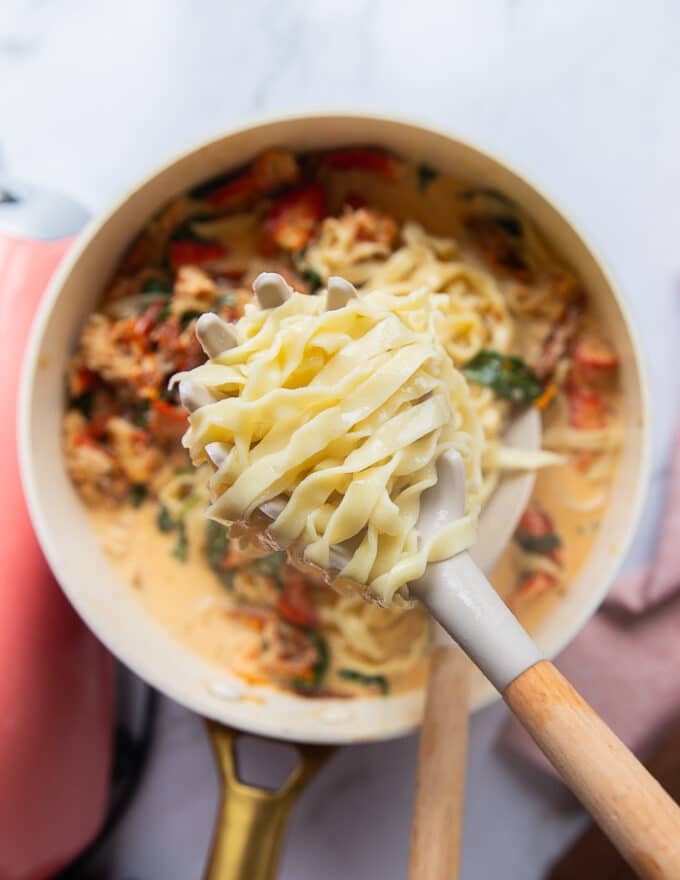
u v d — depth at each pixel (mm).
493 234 533
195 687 528
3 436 528
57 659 542
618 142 597
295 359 367
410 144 505
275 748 602
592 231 597
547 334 527
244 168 523
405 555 357
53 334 512
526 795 602
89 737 562
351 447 364
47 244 552
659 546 585
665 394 597
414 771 603
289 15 609
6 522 526
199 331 373
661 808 312
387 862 598
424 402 369
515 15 602
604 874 566
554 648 488
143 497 551
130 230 524
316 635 550
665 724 582
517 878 599
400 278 523
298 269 528
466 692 446
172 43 611
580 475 531
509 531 507
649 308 596
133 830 608
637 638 590
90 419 542
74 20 613
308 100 605
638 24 599
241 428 362
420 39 604
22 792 534
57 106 613
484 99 600
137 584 547
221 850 499
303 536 362
